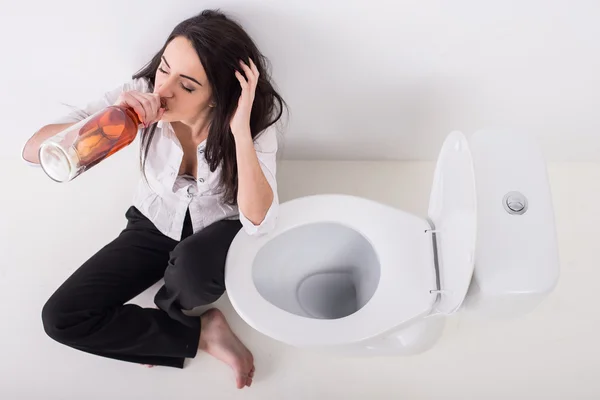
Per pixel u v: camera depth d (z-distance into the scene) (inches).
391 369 54.4
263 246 47.3
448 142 40.9
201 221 50.1
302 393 53.3
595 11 40.9
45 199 62.0
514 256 35.1
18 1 40.1
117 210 61.7
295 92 50.9
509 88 50.5
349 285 56.5
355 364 54.6
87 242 60.0
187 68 36.8
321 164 65.2
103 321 49.1
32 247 59.5
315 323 42.5
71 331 47.4
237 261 45.4
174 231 50.7
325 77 48.8
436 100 52.4
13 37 44.3
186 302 50.1
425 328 48.0
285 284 52.7
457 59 46.4
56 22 42.4
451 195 40.3
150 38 44.0
